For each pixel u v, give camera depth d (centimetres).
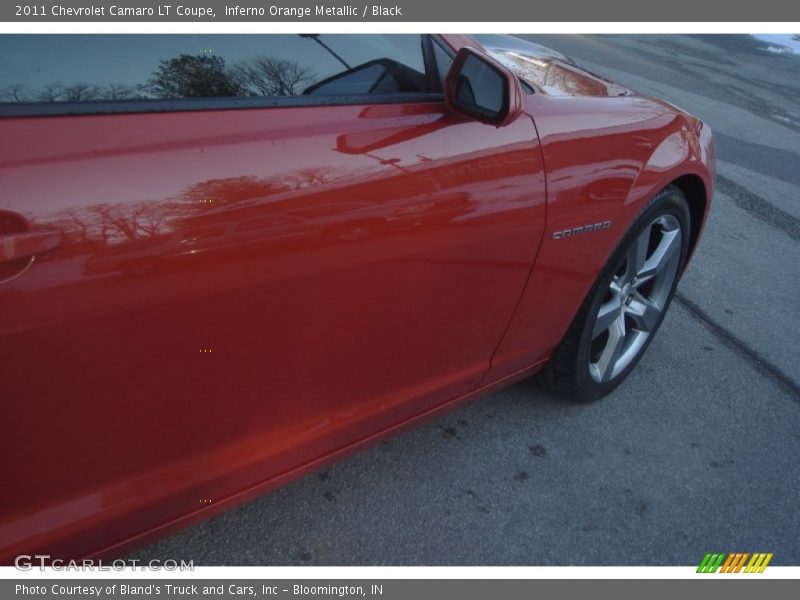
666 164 219
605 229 203
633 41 1214
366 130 145
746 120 805
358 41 155
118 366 119
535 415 249
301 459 166
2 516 119
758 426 264
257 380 141
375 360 164
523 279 188
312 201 133
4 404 109
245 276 127
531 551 195
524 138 173
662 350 305
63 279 108
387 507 202
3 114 108
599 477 226
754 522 218
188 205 119
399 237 148
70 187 108
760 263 415
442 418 242
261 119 133
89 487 128
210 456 145
